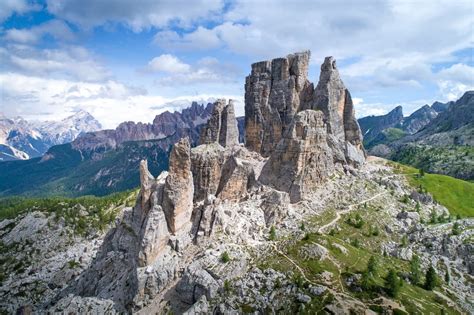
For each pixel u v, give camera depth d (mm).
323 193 176750
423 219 176375
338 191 181500
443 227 167375
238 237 134375
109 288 132250
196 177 166375
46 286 182750
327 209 166375
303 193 170750
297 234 138750
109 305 121625
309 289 104875
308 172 175875
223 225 135625
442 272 140000
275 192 158500
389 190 197250
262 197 162750
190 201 142250
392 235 159125
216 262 119375
